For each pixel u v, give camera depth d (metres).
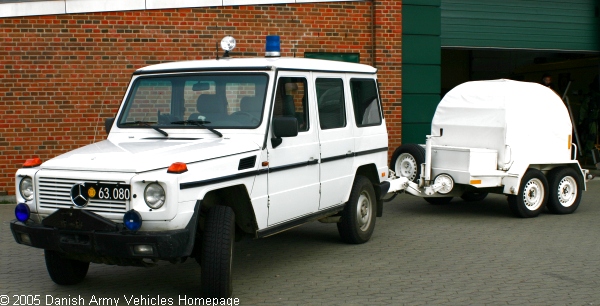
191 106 6.98
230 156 6.16
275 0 13.47
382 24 14.12
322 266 7.62
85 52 12.62
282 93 6.99
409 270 7.43
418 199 12.88
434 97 14.70
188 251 5.61
